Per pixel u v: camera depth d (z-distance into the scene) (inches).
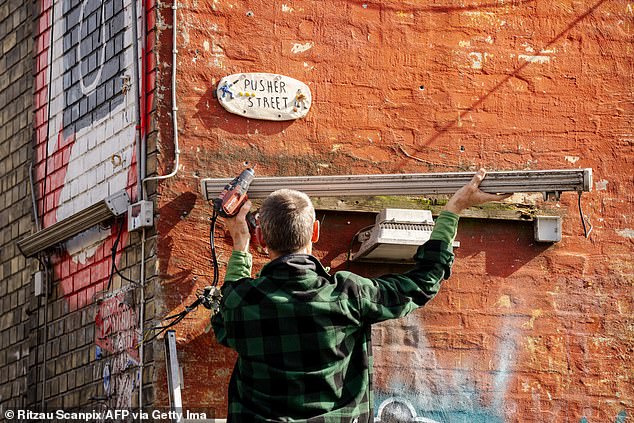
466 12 280.2
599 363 273.3
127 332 259.9
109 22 285.3
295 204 195.2
